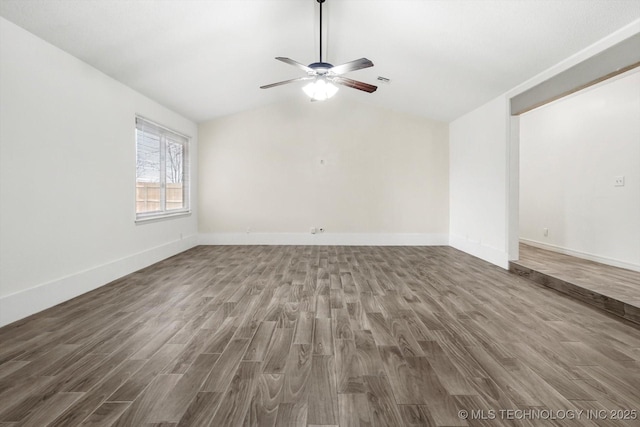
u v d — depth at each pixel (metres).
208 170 6.34
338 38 4.03
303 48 4.30
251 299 3.05
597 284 3.14
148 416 1.41
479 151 5.17
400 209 6.40
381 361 1.90
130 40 3.17
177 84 4.41
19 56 2.60
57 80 2.97
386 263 4.71
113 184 3.78
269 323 2.47
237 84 4.97
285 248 5.99
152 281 3.70
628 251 3.83
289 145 6.37
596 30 2.78
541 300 3.04
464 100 5.07
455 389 1.62
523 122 5.73
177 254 5.38
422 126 6.39
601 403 1.51
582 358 1.94
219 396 1.55
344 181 6.39
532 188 5.52
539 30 2.96
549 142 5.12
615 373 1.77
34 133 2.73
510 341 2.17
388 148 6.39
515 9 2.79
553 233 5.04
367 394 1.57
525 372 1.78
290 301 3.00
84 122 3.32
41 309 2.75
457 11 3.03
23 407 1.46
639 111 3.75
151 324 2.45
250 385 1.65
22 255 2.62
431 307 2.84
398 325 2.44
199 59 3.94
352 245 6.37
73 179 3.16
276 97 6.05
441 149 6.39
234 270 4.25
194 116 5.84
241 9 3.21
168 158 5.33
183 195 5.87
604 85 4.16
